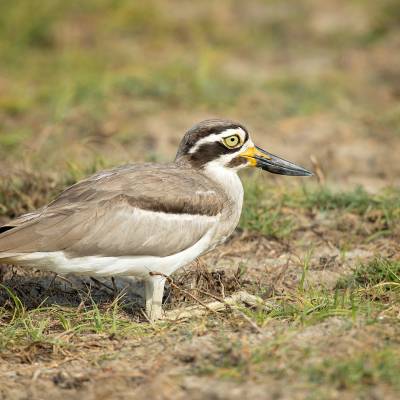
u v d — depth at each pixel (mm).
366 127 20797
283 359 9453
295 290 12148
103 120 20891
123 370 9656
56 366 9969
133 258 11102
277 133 20500
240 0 32281
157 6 30625
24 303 12039
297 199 15562
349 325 10250
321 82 24125
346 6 31344
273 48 28047
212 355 9828
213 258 13695
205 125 12109
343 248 13852
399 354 9391
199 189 11547
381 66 25625
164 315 11422
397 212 14836
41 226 10727
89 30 28250
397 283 11711
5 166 17609
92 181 11414
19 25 27594
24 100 22078
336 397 8609
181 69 24125
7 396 9250
